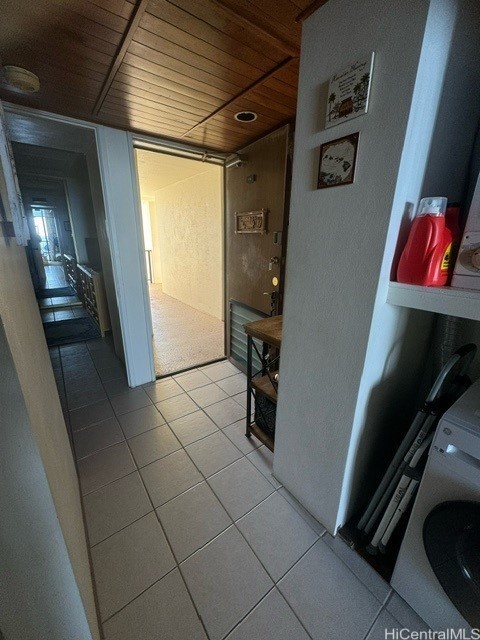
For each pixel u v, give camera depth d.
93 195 2.41
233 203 2.36
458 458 0.72
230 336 2.76
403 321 0.97
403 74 0.65
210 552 1.12
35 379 0.72
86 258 4.61
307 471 1.23
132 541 1.16
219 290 4.03
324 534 1.19
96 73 1.24
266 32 0.97
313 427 1.14
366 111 0.74
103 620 0.92
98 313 3.57
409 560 0.90
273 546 1.14
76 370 2.67
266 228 2.03
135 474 1.49
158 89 1.36
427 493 0.81
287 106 1.53
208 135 1.96
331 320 0.97
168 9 0.87
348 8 0.73
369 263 0.82
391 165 0.71
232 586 1.01
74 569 0.62
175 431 1.83
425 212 0.75
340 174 0.83
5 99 1.46
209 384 2.43
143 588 1.00
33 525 0.51
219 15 0.90
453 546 0.76
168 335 3.54
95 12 0.89
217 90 1.38
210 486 1.42
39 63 1.16
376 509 1.08
